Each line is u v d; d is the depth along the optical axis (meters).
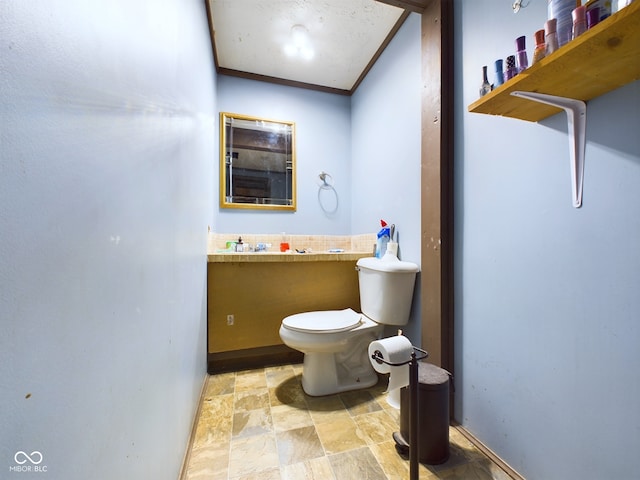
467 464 0.98
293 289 1.85
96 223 0.40
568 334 0.78
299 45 1.82
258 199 2.14
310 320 1.45
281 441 1.09
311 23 1.65
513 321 0.94
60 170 0.32
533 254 0.88
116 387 0.45
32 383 0.28
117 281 0.46
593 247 0.72
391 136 1.72
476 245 1.09
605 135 0.70
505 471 0.94
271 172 2.18
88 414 0.38
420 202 1.42
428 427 0.98
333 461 0.99
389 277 1.41
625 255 0.66
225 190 2.06
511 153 0.95
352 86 2.31
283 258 1.68
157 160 0.67
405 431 1.04
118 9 0.47
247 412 1.28
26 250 0.27
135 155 0.54
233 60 2.00
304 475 0.93
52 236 0.31
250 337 1.78
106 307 0.42
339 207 2.34
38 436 0.29
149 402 0.61
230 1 1.50
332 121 2.34
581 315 0.75
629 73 0.63
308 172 2.27
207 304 1.69
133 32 0.53
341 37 1.76
